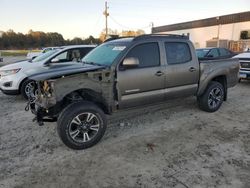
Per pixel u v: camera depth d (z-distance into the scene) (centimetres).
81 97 423
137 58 441
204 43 3061
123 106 438
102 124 411
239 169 335
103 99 416
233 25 2644
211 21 2908
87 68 407
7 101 725
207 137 441
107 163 354
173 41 497
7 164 353
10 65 756
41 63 756
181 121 522
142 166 345
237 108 625
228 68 590
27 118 554
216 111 594
